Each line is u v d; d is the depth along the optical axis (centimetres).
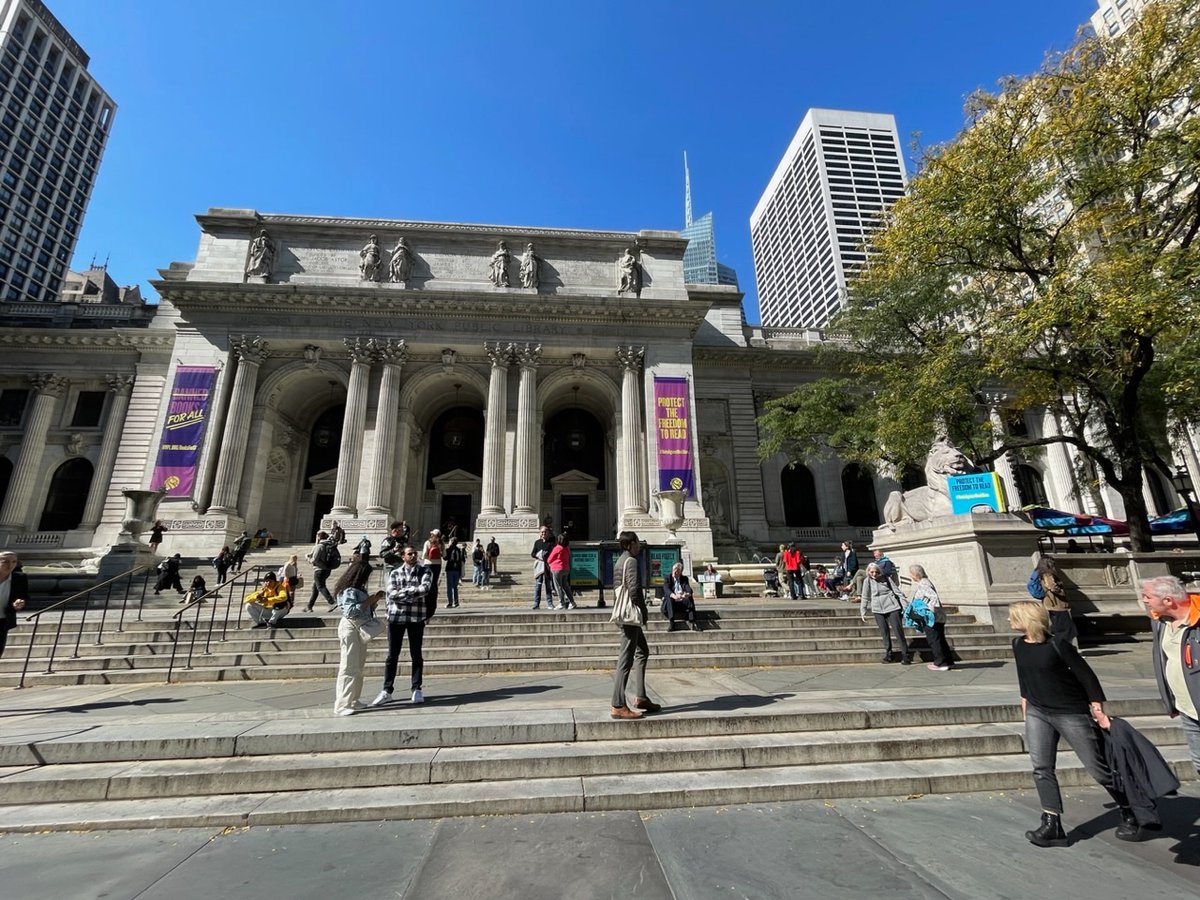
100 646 1179
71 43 9744
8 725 695
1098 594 1405
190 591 1788
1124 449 1744
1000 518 1380
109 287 5912
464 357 3438
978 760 616
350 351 3247
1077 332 1584
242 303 3206
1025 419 4181
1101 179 1639
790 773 579
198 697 899
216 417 3034
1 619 807
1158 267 1476
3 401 3666
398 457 3275
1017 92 1817
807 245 12244
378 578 2081
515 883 390
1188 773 586
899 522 1708
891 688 866
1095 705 443
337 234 3488
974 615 1348
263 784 557
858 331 2573
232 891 386
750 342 4297
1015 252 1831
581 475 3944
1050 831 436
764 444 3069
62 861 434
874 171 11812
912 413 2045
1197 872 394
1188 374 1557
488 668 1093
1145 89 1580
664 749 602
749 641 1228
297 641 1205
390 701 822
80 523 3419
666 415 3328
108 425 3581
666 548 1656
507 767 577
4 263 8594
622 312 3431
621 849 439
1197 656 434
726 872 402
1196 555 1481
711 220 17725
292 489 3678
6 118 8638
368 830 484
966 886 379
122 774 558
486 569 2312
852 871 400
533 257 3519
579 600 1917
